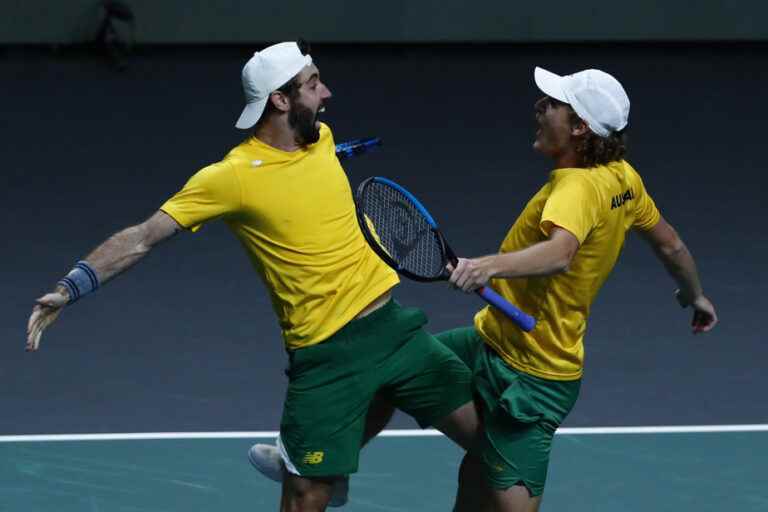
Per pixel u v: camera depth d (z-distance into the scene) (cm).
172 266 3047
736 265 3084
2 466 2019
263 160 1483
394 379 1559
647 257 3114
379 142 1742
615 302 2836
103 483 1964
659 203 3588
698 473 2020
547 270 1416
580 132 1491
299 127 1493
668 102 4681
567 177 1480
